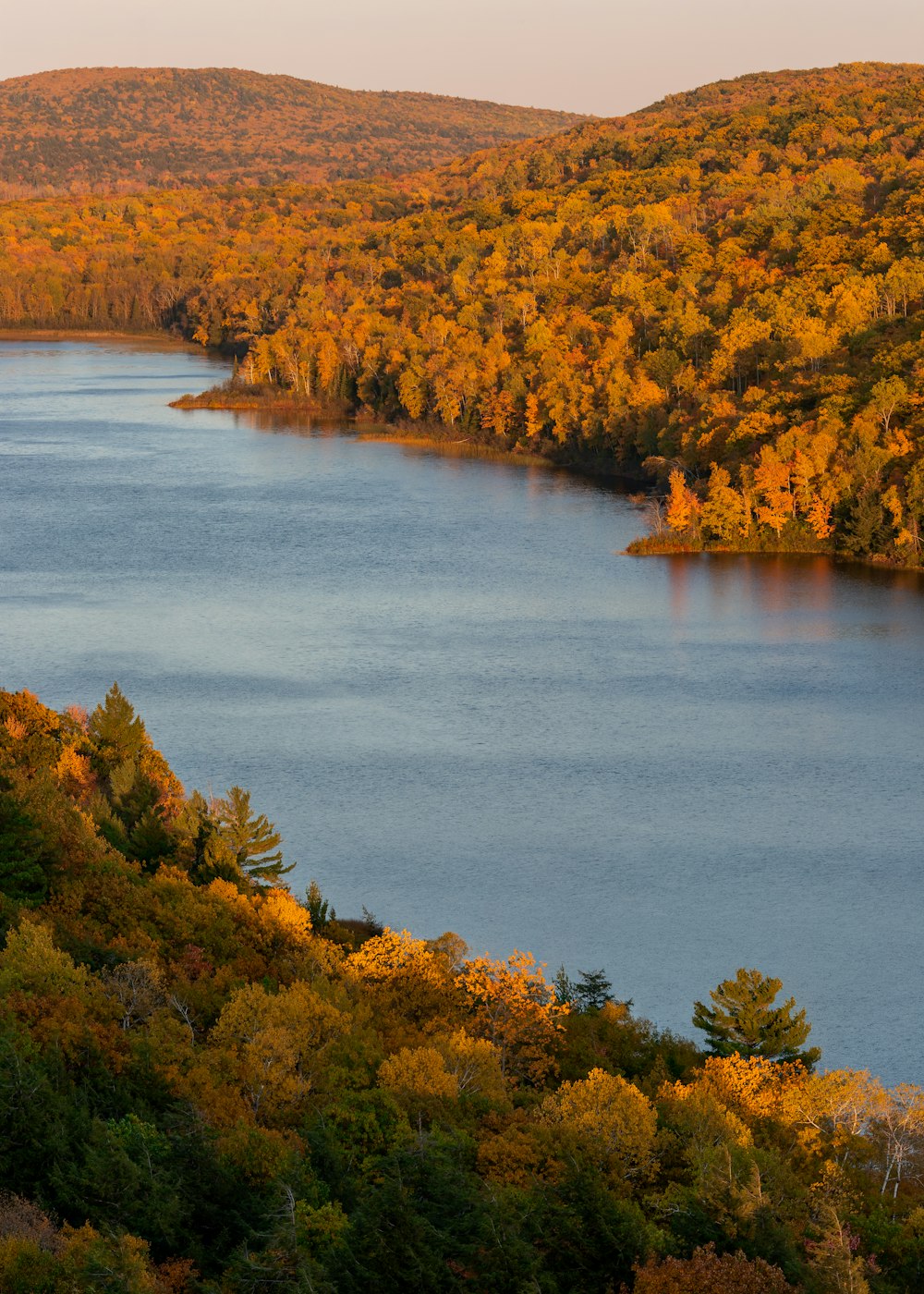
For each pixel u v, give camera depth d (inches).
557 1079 2655.0
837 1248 1983.3
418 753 4662.9
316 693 5260.8
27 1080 1953.7
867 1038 3038.9
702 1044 3009.4
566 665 5664.4
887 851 3959.2
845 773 4547.2
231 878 3390.7
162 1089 2140.7
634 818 4178.2
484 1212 1892.2
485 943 3422.7
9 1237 1658.5
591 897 3671.3
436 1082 2295.8
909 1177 2479.1
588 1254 1924.2
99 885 2920.8
